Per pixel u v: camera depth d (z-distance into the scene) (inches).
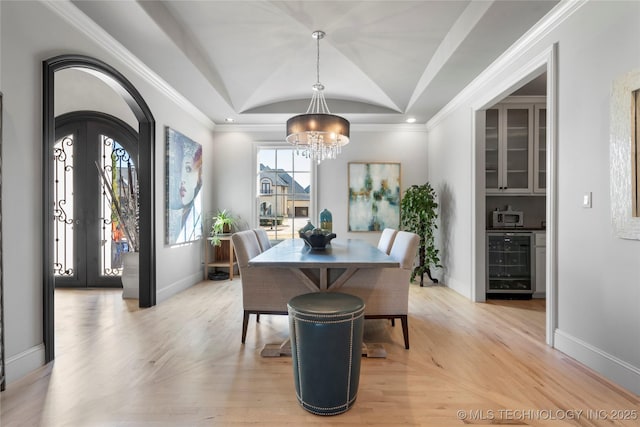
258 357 91.3
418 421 63.4
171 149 157.5
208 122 203.8
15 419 63.2
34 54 84.1
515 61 115.4
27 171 82.4
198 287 179.8
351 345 66.8
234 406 68.2
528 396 71.6
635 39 72.2
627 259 74.2
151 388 74.8
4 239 76.6
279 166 217.2
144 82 136.5
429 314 131.5
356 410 67.1
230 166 216.2
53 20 89.7
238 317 127.1
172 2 102.6
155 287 144.3
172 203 158.9
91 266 177.9
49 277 87.6
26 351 81.4
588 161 85.0
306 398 66.9
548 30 98.2
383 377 80.1
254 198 215.9
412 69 146.1
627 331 74.2
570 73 90.9
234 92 171.0
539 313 133.3
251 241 115.8
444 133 186.4
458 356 91.9
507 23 98.3
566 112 92.6
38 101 85.3
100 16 97.0
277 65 144.8
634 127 71.6
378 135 214.8
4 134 76.7
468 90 150.7
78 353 93.2
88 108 174.7
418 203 186.5
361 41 124.6
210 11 107.2
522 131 165.8
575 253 89.7
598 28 81.7
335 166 215.0
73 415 64.7
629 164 72.5
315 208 214.5
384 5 103.3
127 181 175.5
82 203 176.9
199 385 76.3
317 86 140.1
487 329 113.9
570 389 74.4
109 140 175.9
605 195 79.9
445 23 112.6
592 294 83.9
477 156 149.6
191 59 126.6
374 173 214.1
